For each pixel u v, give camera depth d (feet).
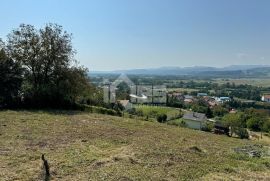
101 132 77.92
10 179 40.27
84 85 137.59
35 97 122.52
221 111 276.21
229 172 50.57
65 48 132.87
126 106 210.59
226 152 65.82
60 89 127.03
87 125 87.81
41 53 128.57
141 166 49.37
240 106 346.54
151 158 54.60
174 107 287.48
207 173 48.73
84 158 51.72
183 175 46.47
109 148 60.44
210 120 217.77
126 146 63.21
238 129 161.99
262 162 58.70
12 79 120.16
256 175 49.98
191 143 73.82
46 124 84.38
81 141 65.36
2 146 57.52
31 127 78.28
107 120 102.73
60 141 64.23
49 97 124.26
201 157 58.95
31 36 127.65
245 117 227.20
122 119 110.01
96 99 155.12
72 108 128.16
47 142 62.64
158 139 74.64
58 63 131.03
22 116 96.37
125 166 48.60
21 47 126.11
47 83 131.44
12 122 84.28
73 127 82.43
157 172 46.80
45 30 129.59
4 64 119.55
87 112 121.90
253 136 164.96
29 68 129.49
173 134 86.79
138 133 81.61
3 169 44.16
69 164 47.98
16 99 120.78
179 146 67.36
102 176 43.27
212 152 64.75
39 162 48.08
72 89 132.05
